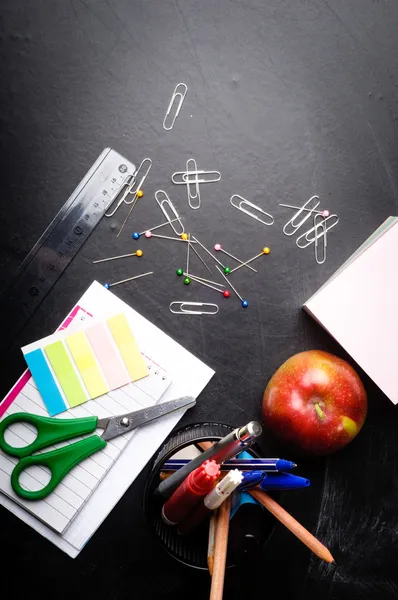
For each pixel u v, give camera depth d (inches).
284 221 44.7
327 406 38.7
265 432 43.6
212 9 44.6
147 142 43.9
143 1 44.1
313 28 45.3
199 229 44.1
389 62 45.8
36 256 43.0
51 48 43.4
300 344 44.3
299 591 43.1
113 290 43.3
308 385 38.6
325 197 45.0
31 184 43.1
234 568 42.8
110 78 43.8
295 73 45.1
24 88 43.3
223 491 32.4
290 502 43.4
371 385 44.6
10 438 41.2
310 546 34.4
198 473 32.9
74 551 41.2
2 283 42.7
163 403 41.3
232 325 44.0
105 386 42.1
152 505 38.8
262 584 42.9
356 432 39.6
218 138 44.4
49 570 41.4
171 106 44.1
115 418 41.3
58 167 43.3
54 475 40.7
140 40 44.1
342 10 45.5
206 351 43.7
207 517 37.8
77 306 42.5
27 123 43.1
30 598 41.2
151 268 43.7
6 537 41.3
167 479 37.0
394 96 45.6
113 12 43.8
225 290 44.2
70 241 43.3
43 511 40.9
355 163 45.3
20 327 42.5
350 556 43.5
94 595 41.6
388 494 44.1
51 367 41.8
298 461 43.7
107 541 41.9
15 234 42.9
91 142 43.6
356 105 45.4
